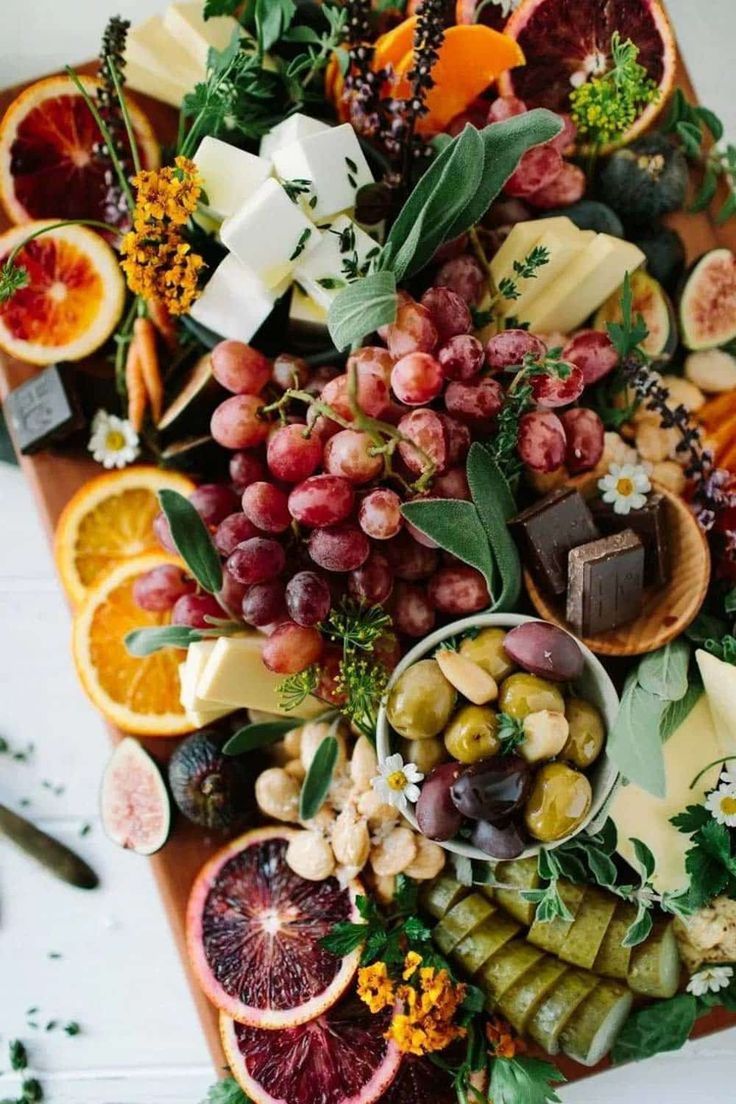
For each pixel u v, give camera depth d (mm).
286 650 835
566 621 863
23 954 1121
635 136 1005
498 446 849
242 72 891
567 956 895
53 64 1172
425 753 816
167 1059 1107
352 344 893
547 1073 895
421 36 836
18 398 971
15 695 1146
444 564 902
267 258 870
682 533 887
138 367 955
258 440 905
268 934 944
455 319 850
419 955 880
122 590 977
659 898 876
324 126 908
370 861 908
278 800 917
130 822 956
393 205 908
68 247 979
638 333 925
